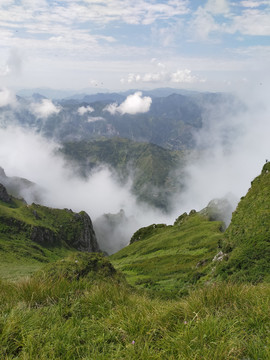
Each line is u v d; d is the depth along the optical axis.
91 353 4.98
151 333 5.55
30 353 4.74
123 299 7.49
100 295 7.48
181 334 5.26
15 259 100.88
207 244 84.69
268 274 27.09
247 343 4.94
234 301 6.49
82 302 7.19
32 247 138.00
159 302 7.58
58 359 4.76
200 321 5.56
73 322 6.04
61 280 8.20
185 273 57.75
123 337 5.62
